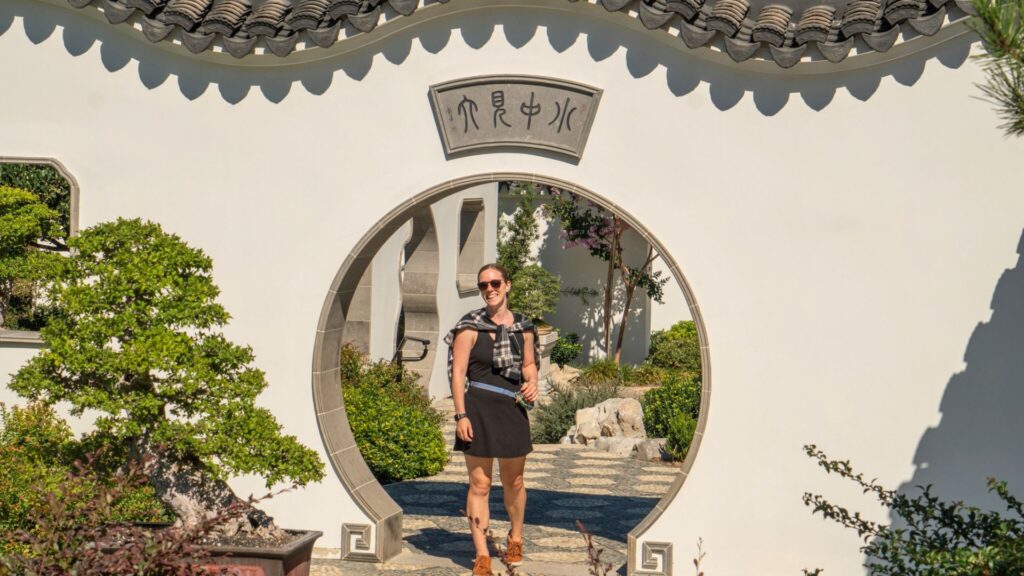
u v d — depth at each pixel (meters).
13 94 8.18
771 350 7.35
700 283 7.41
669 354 22.84
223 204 8.01
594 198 7.52
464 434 7.28
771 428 7.34
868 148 7.22
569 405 14.96
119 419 6.38
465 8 7.55
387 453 11.05
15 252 11.54
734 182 7.38
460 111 7.67
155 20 7.70
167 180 8.06
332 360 8.12
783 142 7.32
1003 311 7.09
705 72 7.39
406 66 7.75
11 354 8.21
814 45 7.05
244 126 7.98
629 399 14.14
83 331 6.22
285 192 7.95
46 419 7.86
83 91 8.12
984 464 7.11
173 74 8.03
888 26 6.93
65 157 8.14
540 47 7.56
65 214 12.35
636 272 22.73
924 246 7.18
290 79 7.91
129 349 6.22
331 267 7.90
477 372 7.41
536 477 11.55
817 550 7.29
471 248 20.20
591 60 7.51
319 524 7.95
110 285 6.27
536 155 7.61
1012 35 4.27
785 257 7.33
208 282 6.61
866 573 7.21
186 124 8.04
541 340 21.98
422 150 7.76
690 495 7.42
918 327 7.20
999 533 5.16
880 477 7.23
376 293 15.37
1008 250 7.09
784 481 7.33
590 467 12.20
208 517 6.44
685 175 7.43
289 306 7.95
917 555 5.07
